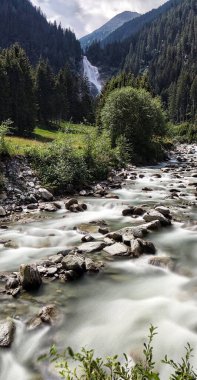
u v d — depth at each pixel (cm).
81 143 2858
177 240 1289
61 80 10819
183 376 291
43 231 1432
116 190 2394
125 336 698
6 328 708
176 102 16638
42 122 9262
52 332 716
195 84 15975
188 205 1906
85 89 12025
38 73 9025
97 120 6919
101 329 724
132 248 1151
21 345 677
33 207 1847
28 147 2502
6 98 6109
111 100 4209
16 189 2006
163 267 1031
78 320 756
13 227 1494
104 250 1170
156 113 4538
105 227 1484
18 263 1084
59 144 2584
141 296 866
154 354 641
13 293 862
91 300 846
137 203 1959
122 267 1045
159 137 5447
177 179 2889
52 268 1005
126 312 788
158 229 1420
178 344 665
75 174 2395
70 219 1633
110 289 906
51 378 589
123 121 4103
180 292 880
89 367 298
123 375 300
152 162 4172
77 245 1255
